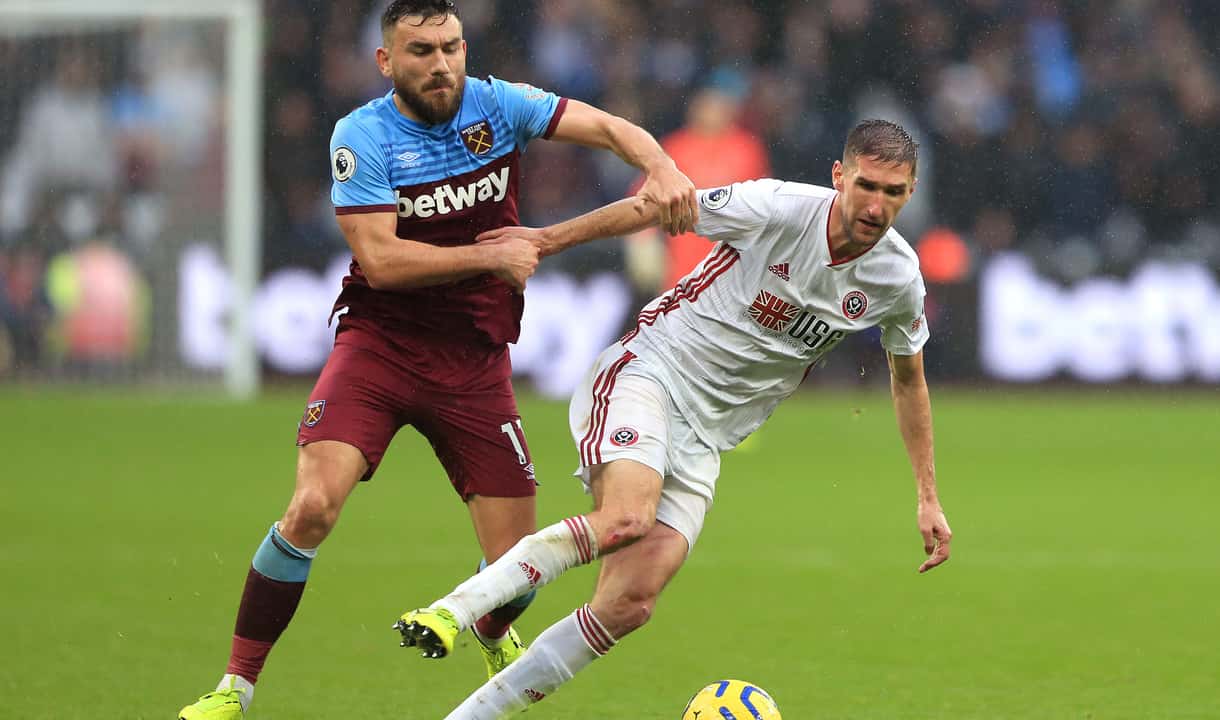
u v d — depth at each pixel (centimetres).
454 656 2197
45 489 3753
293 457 4338
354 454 1762
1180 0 6838
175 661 2123
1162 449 4703
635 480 1681
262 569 1733
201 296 5841
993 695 1981
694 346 1800
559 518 3322
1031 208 6394
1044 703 1939
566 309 5666
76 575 2741
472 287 1833
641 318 1864
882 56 6606
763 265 1767
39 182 5847
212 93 5806
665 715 1886
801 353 1822
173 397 5844
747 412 1850
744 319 1786
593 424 1755
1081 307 5925
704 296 1805
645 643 2300
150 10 5816
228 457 4328
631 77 6581
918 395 1845
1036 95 6588
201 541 3075
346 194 1752
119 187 5838
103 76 5862
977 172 6419
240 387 5828
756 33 6650
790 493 3847
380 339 1819
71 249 5853
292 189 6272
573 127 1831
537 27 6606
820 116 6494
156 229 5838
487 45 6581
